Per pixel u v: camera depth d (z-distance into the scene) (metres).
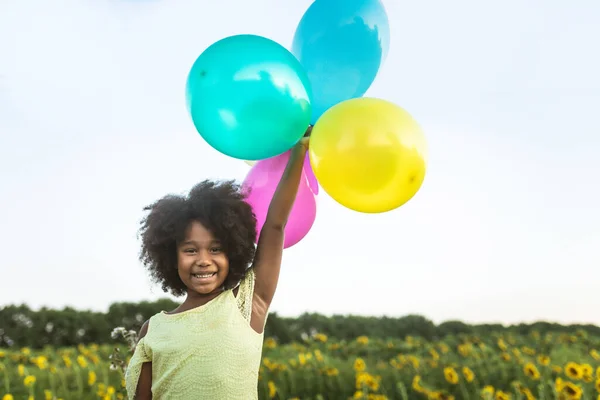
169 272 2.00
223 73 1.80
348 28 2.11
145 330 1.90
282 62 1.85
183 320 1.83
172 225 1.91
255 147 1.87
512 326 10.68
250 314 1.88
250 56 1.82
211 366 1.76
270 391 4.85
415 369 5.70
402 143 1.78
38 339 8.62
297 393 5.09
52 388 4.50
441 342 8.56
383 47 2.21
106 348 7.34
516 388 4.21
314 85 2.10
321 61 2.10
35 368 5.65
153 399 1.80
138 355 1.84
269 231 2.01
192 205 1.90
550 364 5.40
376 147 1.75
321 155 1.82
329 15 2.12
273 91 1.79
